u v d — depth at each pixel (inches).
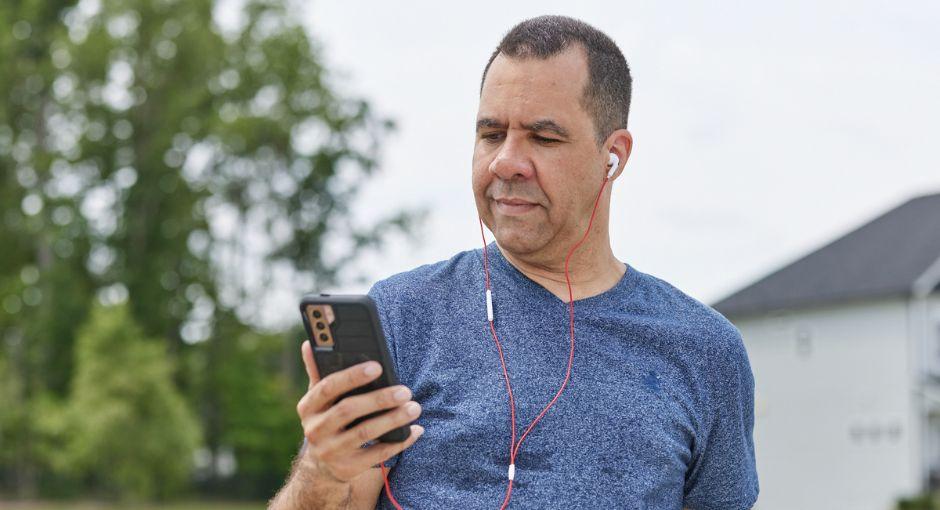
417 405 72.8
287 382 1429.6
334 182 1413.6
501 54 88.2
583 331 88.7
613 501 84.0
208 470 1422.2
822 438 1108.5
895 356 1048.2
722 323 93.6
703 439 90.2
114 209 1379.2
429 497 84.1
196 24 1370.6
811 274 1167.6
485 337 88.3
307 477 77.7
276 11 1437.0
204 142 1398.9
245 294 1419.8
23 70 1332.4
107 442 1073.5
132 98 1380.4
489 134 88.3
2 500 1274.6
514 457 84.2
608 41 90.4
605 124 89.0
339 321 73.1
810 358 1125.1
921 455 1025.5
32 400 1269.7
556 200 86.4
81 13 1385.3
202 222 1407.5
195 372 1363.2
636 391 87.4
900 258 1086.4
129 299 1347.2
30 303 1350.9
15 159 1355.8
